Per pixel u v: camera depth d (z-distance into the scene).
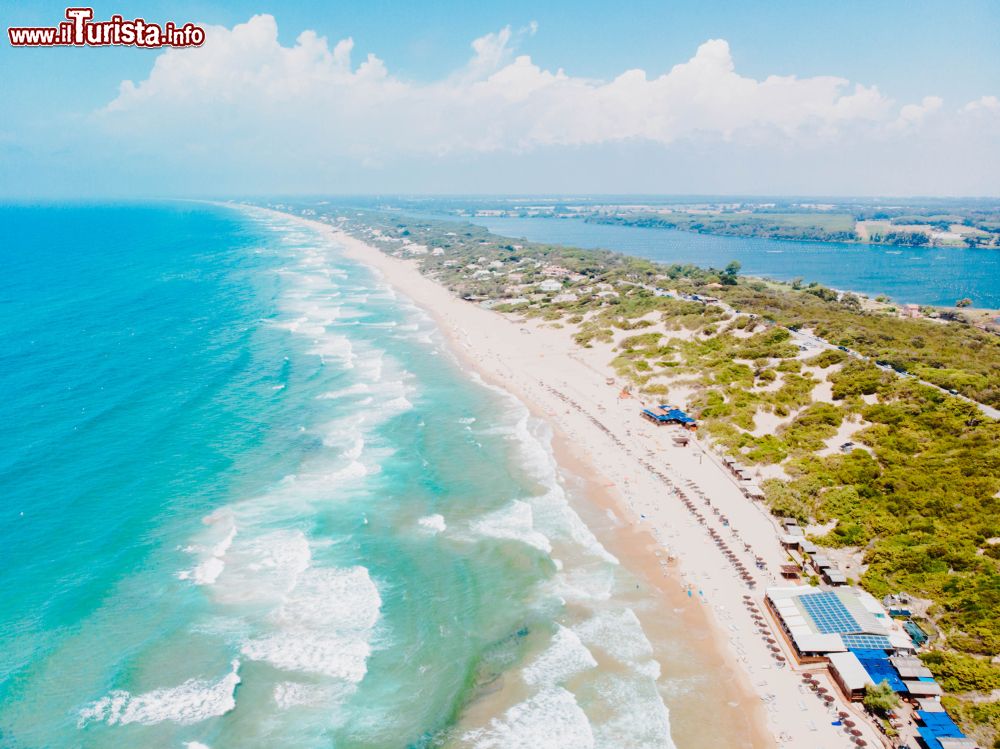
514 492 59.56
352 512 54.78
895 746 32.84
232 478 59.72
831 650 38.47
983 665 36.22
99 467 60.00
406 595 44.56
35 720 33.31
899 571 45.03
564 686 37.19
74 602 41.97
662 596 45.25
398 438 70.75
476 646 40.06
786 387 75.50
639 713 35.28
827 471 57.66
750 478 60.56
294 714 34.66
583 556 49.94
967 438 56.66
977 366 73.88
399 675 37.62
